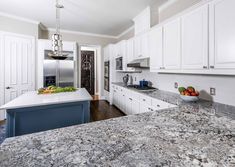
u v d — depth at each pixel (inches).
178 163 22.9
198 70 69.6
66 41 182.2
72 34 199.6
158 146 28.2
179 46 81.6
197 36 69.4
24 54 148.9
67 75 174.9
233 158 24.4
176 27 83.7
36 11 131.2
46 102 75.6
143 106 108.0
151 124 40.3
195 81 87.9
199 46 68.4
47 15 140.6
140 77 155.9
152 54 108.3
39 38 168.2
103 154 25.4
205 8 64.7
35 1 112.6
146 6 120.2
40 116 79.4
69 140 30.7
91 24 167.0
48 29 184.7
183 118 45.9
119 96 166.6
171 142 29.9
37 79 161.8
